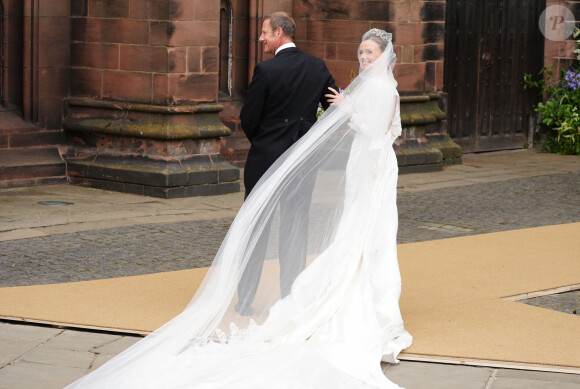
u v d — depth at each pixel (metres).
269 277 5.30
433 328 5.77
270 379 4.69
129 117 10.53
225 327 5.18
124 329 5.59
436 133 13.02
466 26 13.98
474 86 14.28
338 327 5.26
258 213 5.30
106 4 10.57
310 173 5.39
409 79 12.29
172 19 10.12
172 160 10.21
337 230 5.39
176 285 6.57
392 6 11.99
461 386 4.85
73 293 6.29
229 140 12.02
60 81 10.91
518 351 5.38
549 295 6.73
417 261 7.51
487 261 7.56
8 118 10.58
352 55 12.33
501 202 10.28
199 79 10.44
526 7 14.95
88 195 10.17
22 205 9.41
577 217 9.52
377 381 4.79
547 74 15.30
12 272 6.80
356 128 5.50
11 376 4.81
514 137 15.09
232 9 11.92
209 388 4.58
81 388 4.57
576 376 5.04
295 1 12.68
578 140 14.65
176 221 8.83
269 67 5.88
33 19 10.59
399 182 11.45
